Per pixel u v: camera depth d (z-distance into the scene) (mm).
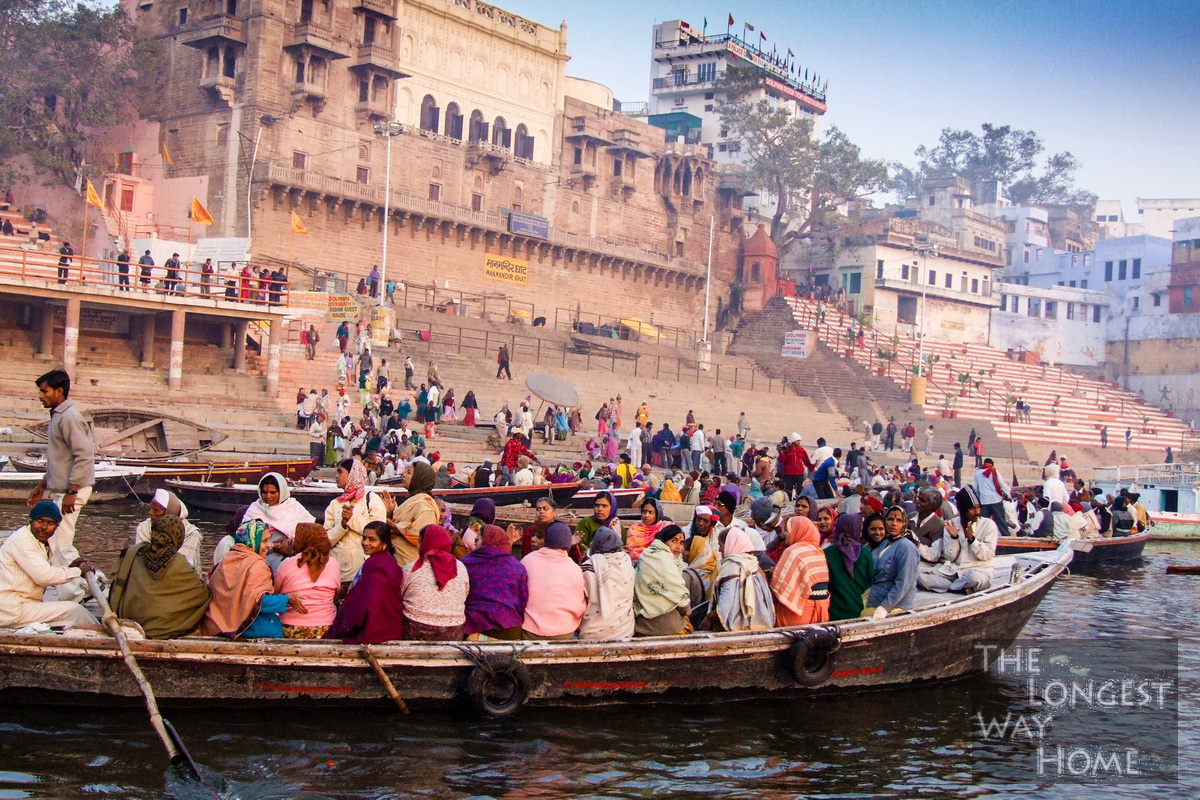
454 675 10133
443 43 57219
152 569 9875
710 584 12336
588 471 27938
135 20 52875
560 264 63000
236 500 23359
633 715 10719
